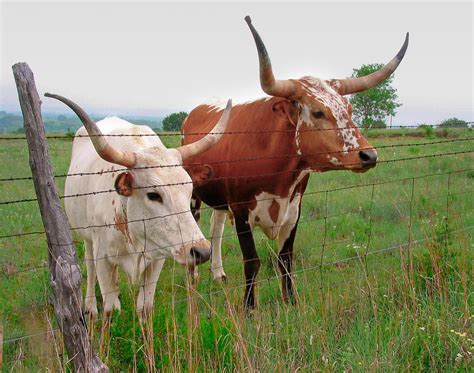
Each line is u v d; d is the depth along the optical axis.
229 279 6.59
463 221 7.55
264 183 5.51
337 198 9.64
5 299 5.69
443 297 4.78
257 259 5.69
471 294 4.75
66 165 14.12
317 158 5.16
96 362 3.45
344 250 6.96
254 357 3.73
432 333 4.19
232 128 5.93
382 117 43.00
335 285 5.56
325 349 3.89
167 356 3.84
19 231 8.09
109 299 5.06
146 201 4.28
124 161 4.20
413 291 4.48
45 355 4.10
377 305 4.72
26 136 3.16
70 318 3.31
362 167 4.93
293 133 5.30
